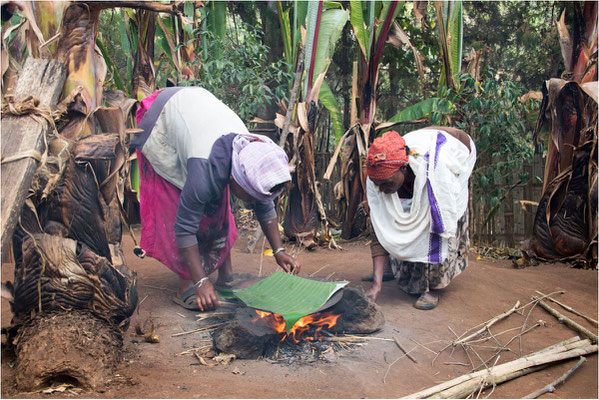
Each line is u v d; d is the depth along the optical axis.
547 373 2.65
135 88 5.85
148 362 2.52
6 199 2.04
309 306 2.74
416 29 7.54
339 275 4.37
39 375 2.16
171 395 2.14
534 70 8.55
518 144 5.65
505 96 5.43
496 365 2.71
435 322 3.29
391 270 4.15
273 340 2.81
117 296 2.61
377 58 5.51
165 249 3.30
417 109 5.75
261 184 2.66
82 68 2.54
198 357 2.58
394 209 3.39
